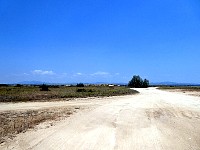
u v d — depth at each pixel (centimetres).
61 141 840
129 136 924
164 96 3775
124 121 1260
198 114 1570
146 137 910
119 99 2930
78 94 3484
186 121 1284
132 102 2481
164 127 1109
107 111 1691
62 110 1739
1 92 3747
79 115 1477
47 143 815
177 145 802
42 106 2012
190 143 828
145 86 13238
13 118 1350
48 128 1065
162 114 1562
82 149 746
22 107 1933
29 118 1348
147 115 1505
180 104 2275
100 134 952
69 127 1088
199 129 1069
